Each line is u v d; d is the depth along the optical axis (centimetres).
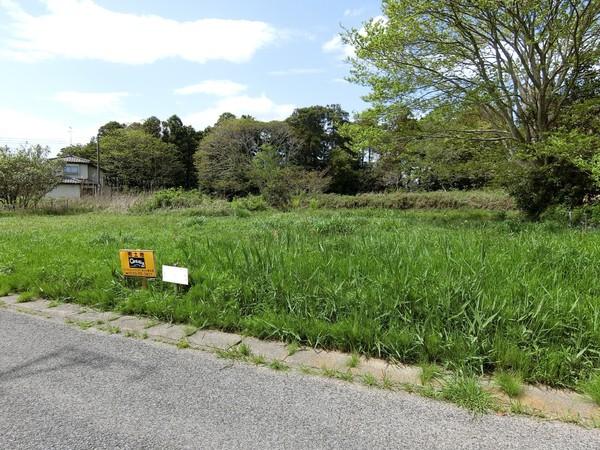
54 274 487
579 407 220
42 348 313
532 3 878
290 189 2467
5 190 1970
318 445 192
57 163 2202
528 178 1039
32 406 230
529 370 249
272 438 198
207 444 194
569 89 1045
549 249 470
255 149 3325
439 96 1026
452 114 1087
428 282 337
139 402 233
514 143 1089
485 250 430
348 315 323
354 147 1145
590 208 899
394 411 221
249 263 413
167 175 3866
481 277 336
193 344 317
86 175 4025
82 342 325
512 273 357
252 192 3209
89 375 268
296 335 309
